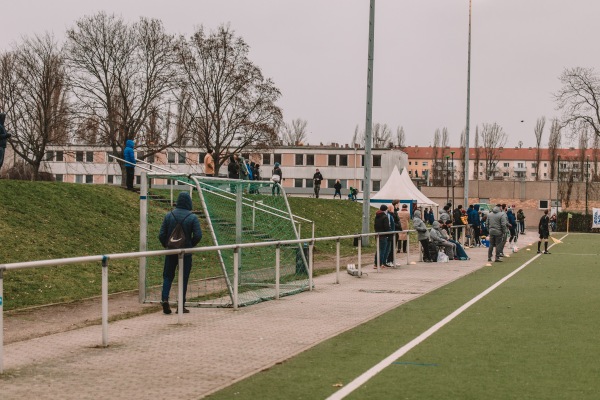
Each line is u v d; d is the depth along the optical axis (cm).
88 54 5688
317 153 10631
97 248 2248
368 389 727
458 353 931
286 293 1644
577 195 9669
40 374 809
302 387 738
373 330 1132
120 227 2555
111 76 5766
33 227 2178
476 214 4122
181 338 1060
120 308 1418
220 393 713
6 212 2189
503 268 2553
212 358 905
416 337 1060
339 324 1202
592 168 15525
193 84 6347
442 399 686
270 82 6531
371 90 3212
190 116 6281
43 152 5959
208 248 1302
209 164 3388
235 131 6384
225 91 6388
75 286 1711
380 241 2472
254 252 1747
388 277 2131
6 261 1806
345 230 4438
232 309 1400
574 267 2612
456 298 1591
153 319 1263
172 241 1305
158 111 5850
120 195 2902
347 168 10588
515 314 1322
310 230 4062
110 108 5697
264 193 2439
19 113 5991
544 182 8631
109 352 947
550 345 992
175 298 1533
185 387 743
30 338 1082
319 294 1673
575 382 762
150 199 2025
